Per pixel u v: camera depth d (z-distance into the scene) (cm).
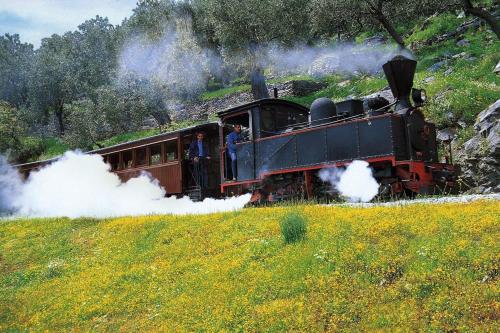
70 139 4722
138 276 1109
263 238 1098
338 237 956
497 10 3064
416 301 682
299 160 1620
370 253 846
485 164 1583
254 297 825
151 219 1540
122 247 1361
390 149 1405
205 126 2072
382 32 4028
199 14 4688
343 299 731
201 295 898
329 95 3244
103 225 1670
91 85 6531
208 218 1386
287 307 752
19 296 1156
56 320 980
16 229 1933
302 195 1557
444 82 2227
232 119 1908
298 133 1633
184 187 2033
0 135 4959
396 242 869
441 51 2922
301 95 3631
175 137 2058
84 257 1386
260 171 1731
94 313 980
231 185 1825
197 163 1994
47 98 6556
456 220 902
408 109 1472
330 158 1541
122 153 2425
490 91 1978
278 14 3653
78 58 6881
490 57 2427
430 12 3120
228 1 3662
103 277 1151
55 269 1306
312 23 3369
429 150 1549
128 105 4566
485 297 645
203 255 1134
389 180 1426
